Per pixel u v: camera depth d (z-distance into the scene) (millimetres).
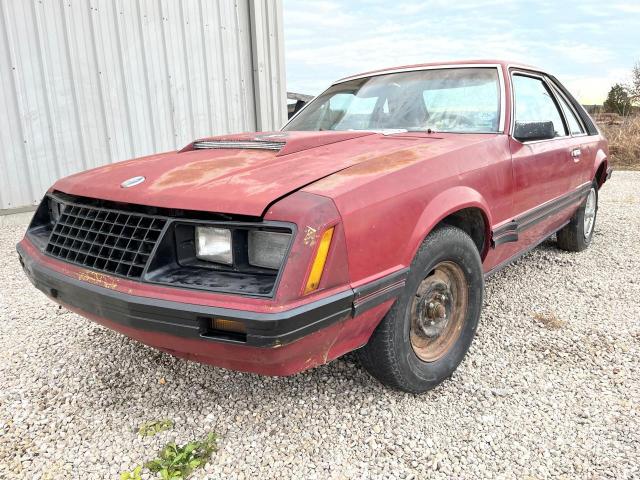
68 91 6156
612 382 2594
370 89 3600
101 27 6316
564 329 3219
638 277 4195
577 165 4113
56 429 2277
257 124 8289
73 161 6316
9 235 5590
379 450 2117
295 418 2330
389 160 2318
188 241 1959
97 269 2049
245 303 1716
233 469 2018
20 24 5695
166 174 2238
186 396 2516
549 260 4688
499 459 2055
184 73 7207
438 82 3396
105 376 2705
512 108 3164
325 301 1784
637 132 14492
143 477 1978
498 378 2648
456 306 2656
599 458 2045
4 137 5773
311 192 1881
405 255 2139
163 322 1815
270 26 8141
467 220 2777
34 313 3549
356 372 2693
